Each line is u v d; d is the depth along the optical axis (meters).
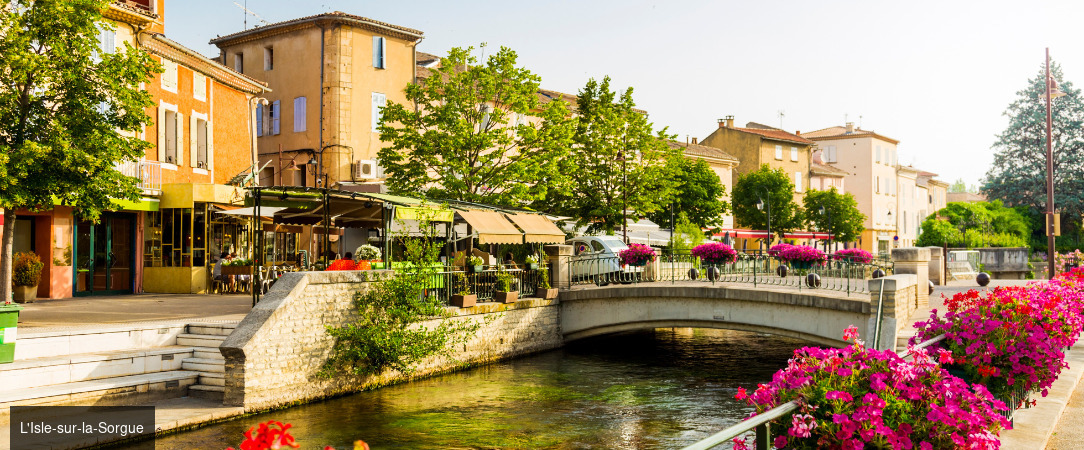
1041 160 67.88
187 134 27.17
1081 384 11.54
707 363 21.03
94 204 15.68
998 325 8.12
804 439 5.03
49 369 12.47
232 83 30.08
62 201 15.91
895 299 15.86
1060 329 8.73
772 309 19.72
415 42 38.56
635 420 14.19
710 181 45.78
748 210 55.78
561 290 23.45
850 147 77.06
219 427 12.61
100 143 15.41
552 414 14.60
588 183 33.75
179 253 24.84
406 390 16.53
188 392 14.12
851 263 20.33
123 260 24.70
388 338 16.44
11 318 12.28
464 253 20.88
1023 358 8.17
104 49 23.19
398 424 13.55
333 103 35.84
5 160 13.91
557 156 28.56
